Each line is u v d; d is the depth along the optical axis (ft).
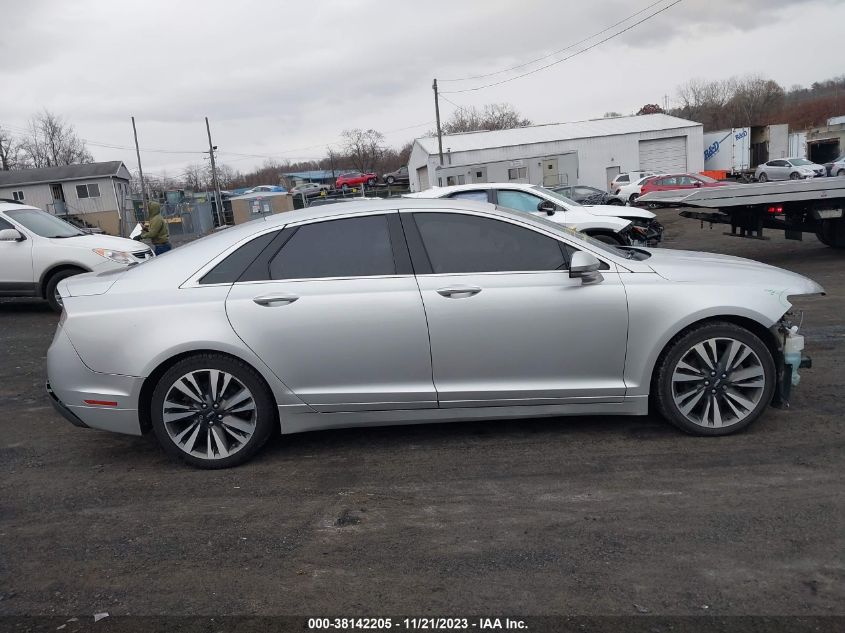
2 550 11.40
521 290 13.75
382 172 233.96
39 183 163.84
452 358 13.85
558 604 9.23
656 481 12.59
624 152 140.36
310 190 166.91
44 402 19.69
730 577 9.61
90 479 14.14
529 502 12.10
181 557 10.93
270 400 14.16
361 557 10.66
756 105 241.35
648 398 14.42
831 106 230.68
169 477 14.02
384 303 13.70
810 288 14.47
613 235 32.68
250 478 13.75
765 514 11.21
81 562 10.92
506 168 109.40
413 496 12.60
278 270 14.03
